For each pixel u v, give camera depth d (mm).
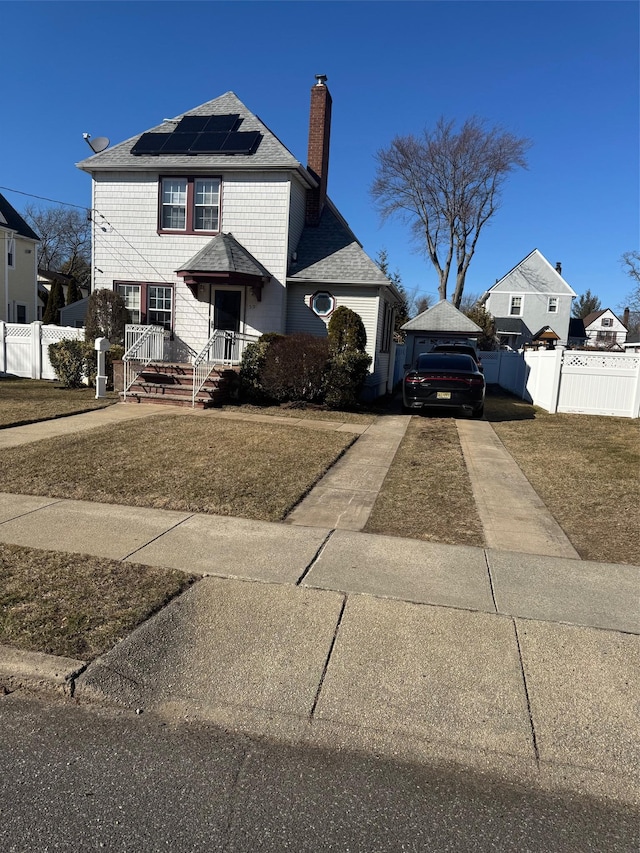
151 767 2619
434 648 3525
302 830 2287
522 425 12422
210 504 6168
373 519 5902
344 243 17312
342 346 15016
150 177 16547
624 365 14109
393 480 7480
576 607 4066
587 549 5188
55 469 7352
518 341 47375
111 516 5730
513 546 5223
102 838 2227
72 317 28078
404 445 9852
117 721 2924
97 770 2594
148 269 16797
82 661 3270
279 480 7168
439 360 14242
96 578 4316
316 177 18188
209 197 16469
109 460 7891
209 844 2211
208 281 15359
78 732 2846
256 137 16609
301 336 13875
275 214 16125
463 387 13109
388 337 20000
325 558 4828
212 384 13586
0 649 3334
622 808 2453
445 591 4270
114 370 14602
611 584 4453
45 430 9812
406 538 5375
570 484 7422
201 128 17281
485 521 5906
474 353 21328
